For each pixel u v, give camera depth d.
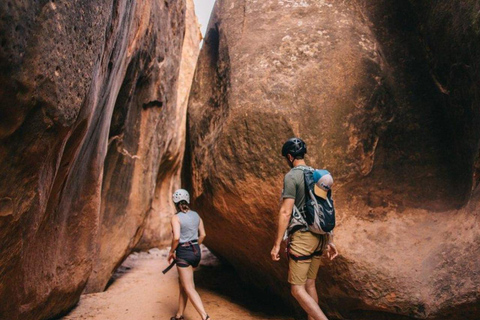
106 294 5.71
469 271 3.51
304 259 3.31
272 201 4.24
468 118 3.90
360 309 4.03
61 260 4.25
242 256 5.35
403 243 3.98
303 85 4.32
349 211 4.16
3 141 2.20
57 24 2.37
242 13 5.07
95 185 4.88
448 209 4.09
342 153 4.23
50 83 2.38
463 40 3.78
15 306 3.29
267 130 4.24
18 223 2.58
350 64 4.44
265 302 5.45
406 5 4.61
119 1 3.83
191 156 5.33
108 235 6.27
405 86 4.46
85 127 3.42
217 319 4.70
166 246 11.84
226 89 4.75
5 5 1.88
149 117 7.56
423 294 3.69
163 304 5.22
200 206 5.15
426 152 4.32
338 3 4.80
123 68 5.36
